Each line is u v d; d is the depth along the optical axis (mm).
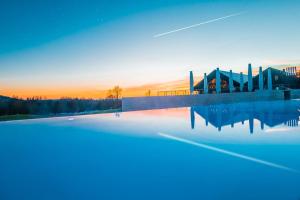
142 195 1266
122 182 1489
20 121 6059
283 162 1902
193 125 4664
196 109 9477
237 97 13586
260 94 14109
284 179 1480
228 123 4801
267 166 1786
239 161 1951
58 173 1736
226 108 9078
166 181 1492
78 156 2336
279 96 14500
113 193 1302
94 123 5621
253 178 1499
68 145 3037
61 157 2311
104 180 1542
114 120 6207
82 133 4145
